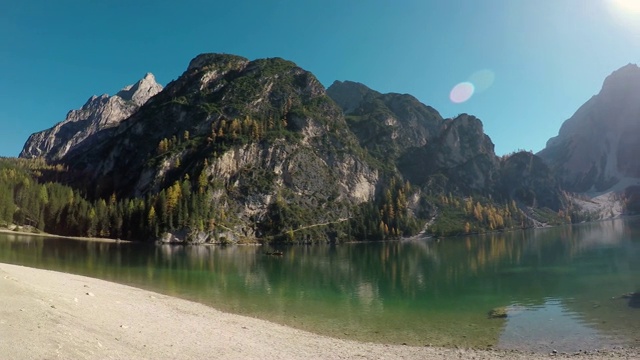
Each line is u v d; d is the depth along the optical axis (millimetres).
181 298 46062
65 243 121750
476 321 39312
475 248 150250
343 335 33750
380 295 54688
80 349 18078
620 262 87188
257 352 25703
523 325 37281
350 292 56969
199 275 68875
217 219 195250
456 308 45875
